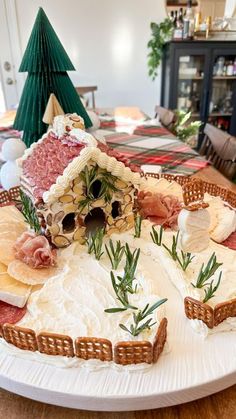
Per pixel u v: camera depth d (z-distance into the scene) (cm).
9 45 203
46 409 33
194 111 208
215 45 185
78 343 32
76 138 52
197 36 186
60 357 33
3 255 46
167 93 206
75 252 49
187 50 186
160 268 47
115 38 213
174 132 132
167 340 35
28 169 57
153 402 31
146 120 144
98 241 48
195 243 47
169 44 190
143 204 58
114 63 220
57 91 73
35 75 72
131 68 223
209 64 191
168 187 68
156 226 55
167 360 33
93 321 37
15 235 52
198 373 32
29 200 56
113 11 205
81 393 30
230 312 36
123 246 48
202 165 88
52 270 45
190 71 197
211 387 32
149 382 31
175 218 56
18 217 58
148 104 235
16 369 33
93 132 82
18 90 216
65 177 47
